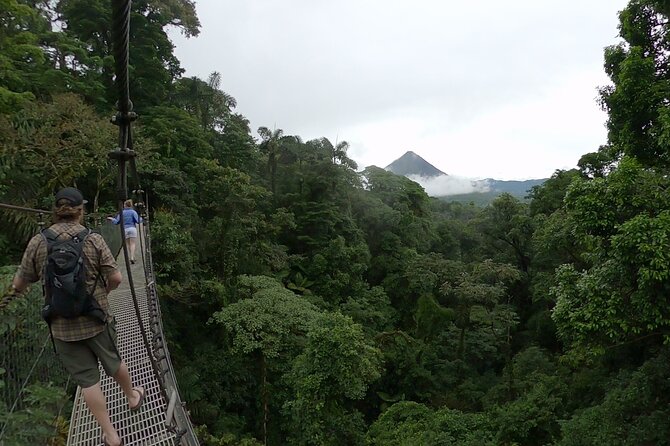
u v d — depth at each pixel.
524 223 25.05
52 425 4.24
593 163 17.95
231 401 16.09
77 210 2.87
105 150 12.70
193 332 17.52
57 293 2.63
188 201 18.94
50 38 16.19
